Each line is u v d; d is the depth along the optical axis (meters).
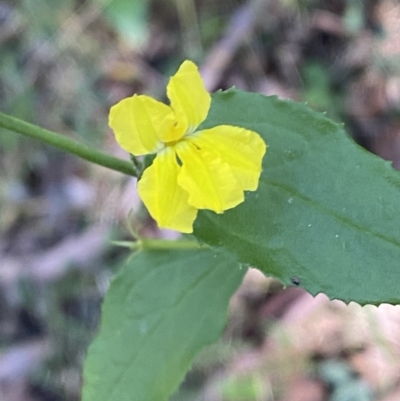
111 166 0.06
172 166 0.06
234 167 0.06
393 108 0.14
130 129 0.06
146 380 0.08
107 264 0.14
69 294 0.14
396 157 0.14
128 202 0.14
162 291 0.08
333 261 0.06
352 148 0.06
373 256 0.06
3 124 0.06
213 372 0.14
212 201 0.06
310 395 0.13
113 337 0.08
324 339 0.13
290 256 0.06
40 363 0.14
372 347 0.13
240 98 0.07
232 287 0.08
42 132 0.06
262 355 0.14
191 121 0.06
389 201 0.06
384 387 0.13
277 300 0.14
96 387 0.08
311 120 0.07
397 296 0.06
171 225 0.06
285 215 0.07
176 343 0.08
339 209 0.06
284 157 0.07
